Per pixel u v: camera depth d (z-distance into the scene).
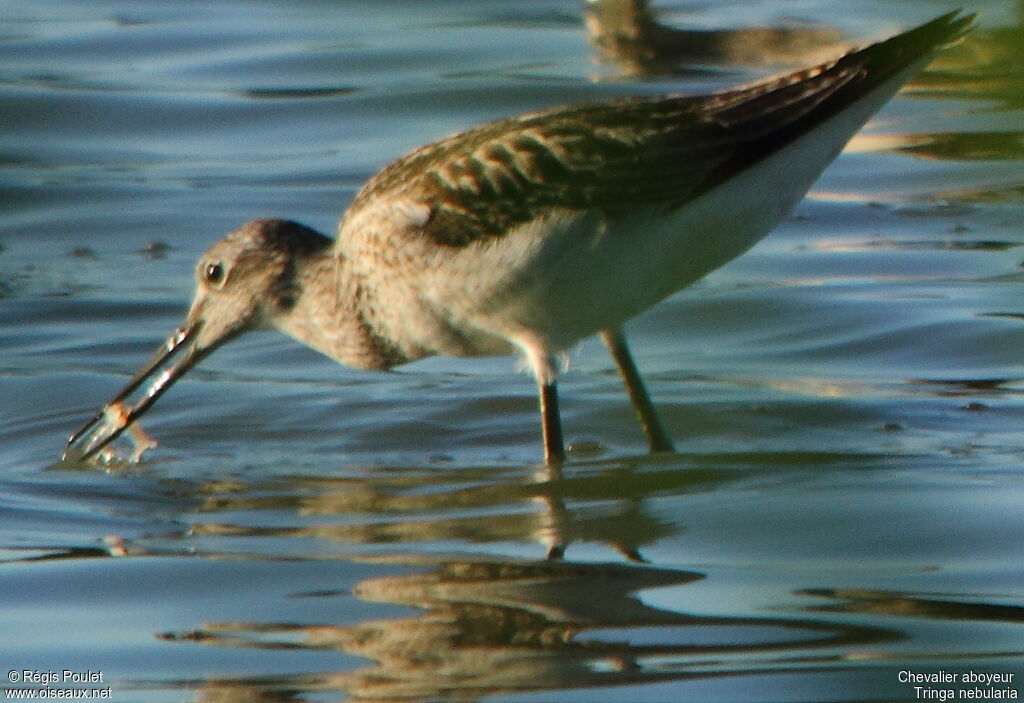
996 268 16.62
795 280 16.59
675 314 15.90
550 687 8.29
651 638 8.80
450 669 8.52
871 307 15.70
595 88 22.14
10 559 10.29
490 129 12.28
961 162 19.80
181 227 18.45
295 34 25.52
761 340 15.27
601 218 11.60
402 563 10.02
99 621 9.28
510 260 11.78
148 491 11.77
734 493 11.32
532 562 9.98
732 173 11.52
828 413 13.27
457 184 11.91
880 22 24.34
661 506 11.09
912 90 21.45
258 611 9.34
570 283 11.82
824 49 23.08
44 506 11.45
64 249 17.94
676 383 14.22
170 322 15.92
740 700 8.06
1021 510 10.66
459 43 24.78
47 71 23.52
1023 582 9.46
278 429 13.30
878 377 14.21
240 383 14.43
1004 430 12.70
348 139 21.28
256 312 13.42
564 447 12.70
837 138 11.71
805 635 8.80
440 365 14.91
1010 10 11.87
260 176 19.97
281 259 13.31
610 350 12.83
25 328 15.73
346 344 13.12
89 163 20.58
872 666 8.41
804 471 11.80
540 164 11.69
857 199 19.00
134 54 24.45
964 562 9.78
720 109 11.69
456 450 12.77
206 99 22.53
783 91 11.63
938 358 14.53
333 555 10.23
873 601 9.23
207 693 8.36
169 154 20.92
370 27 26.00
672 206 11.59
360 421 13.44
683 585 9.55
